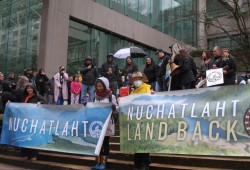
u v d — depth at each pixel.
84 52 19.12
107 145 6.80
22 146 8.05
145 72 11.02
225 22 25.30
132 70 12.22
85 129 6.96
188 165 6.52
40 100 8.69
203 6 25.53
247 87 5.33
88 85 11.63
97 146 6.49
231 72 8.28
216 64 8.70
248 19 20.66
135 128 6.32
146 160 6.29
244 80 12.66
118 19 21.52
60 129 7.43
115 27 21.19
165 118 6.03
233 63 8.32
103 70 11.95
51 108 7.77
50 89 13.63
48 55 16.64
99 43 20.27
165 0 26.42
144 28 23.70
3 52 18.50
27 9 17.98
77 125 7.12
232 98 5.42
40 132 7.82
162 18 26.09
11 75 11.29
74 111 7.29
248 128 5.18
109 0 21.34
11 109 8.55
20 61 17.56
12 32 18.38
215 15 26.38
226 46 26.72
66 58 17.64
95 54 19.86
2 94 9.74
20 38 17.91
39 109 8.01
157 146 6.02
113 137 8.85
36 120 7.98
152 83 10.91
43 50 16.62
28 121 8.13
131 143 6.32
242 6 22.25
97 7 20.02
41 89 13.48
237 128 5.27
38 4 17.64
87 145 6.86
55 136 7.48
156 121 6.12
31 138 7.95
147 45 23.88
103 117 6.73
